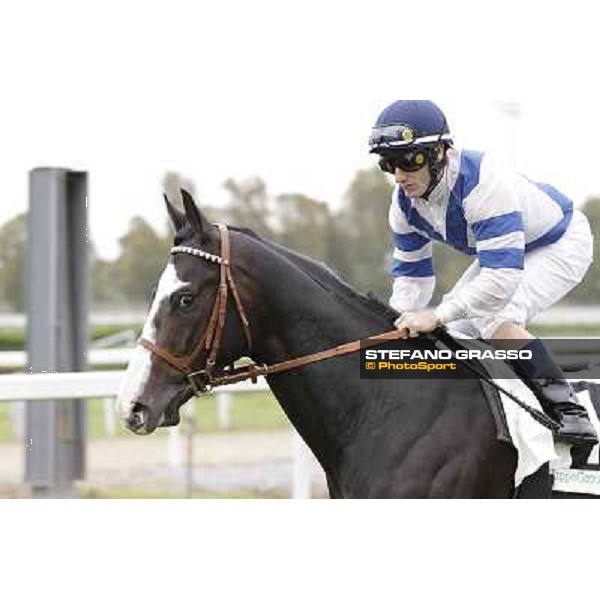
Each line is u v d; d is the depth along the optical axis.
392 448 6.70
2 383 10.20
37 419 13.30
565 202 7.95
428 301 8.06
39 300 13.40
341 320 6.78
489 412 6.88
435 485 6.66
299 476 11.12
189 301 6.43
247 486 15.16
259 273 6.59
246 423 22.92
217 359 6.52
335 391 6.73
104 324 29.98
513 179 7.64
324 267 6.94
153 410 6.36
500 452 6.88
